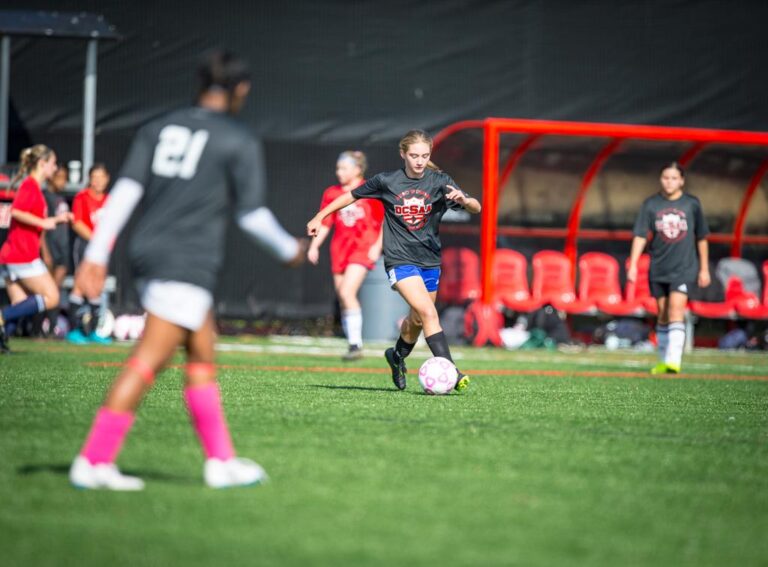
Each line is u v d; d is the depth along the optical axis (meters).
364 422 22.98
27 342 52.72
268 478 16.25
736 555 12.77
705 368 47.75
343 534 13.08
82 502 14.41
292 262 15.43
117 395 15.16
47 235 56.72
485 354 54.59
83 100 66.25
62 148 66.06
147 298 14.97
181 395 27.66
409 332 30.62
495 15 69.44
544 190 67.62
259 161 15.03
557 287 66.25
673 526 14.09
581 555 12.47
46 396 26.86
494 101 69.56
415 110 68.94
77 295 54.75
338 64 68.44
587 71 70.25
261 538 12.82
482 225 60.88
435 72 69.06
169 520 13.56
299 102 68.19
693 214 42.19
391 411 25.30
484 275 61.00
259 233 15.02
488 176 59.94
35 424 21.42
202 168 14.85
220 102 15.37
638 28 70.62
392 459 18.20
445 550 12.47
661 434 22.77
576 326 69.44
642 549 12.85
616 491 16.16
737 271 67.12
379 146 68.81
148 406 24.97
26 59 65.75
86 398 26.62
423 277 29.73
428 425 22.75
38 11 64.81
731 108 71.38
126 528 13.17
